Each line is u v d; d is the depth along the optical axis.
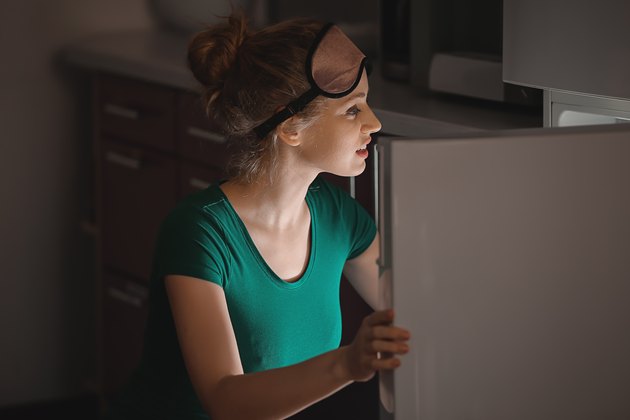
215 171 2.81
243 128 1.72
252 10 3.39
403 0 2.48
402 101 2.32
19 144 3.43
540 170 1.21
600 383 1.25
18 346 3.55
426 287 1.21
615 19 1.60
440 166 1.19
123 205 3.27
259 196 1.73
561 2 1.68
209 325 1.61
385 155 1.20
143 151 3.13
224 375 1.56
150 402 1.81
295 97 1.66
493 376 1.24
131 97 3.14
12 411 3.55
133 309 3.29
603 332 1.24
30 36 3.38
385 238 1.22
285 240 1.78
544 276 1.23
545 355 1.24
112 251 3.36
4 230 3.46
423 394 1.23
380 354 1.25
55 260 3.55
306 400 1.42
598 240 1.23
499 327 1.23
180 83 2.82
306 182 1.75
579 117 1.79
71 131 3.48
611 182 1.22
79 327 3.64
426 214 1.20
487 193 1.20
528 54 1.75
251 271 1.72
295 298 1.78
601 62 1.63
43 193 3.49
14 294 3.52
